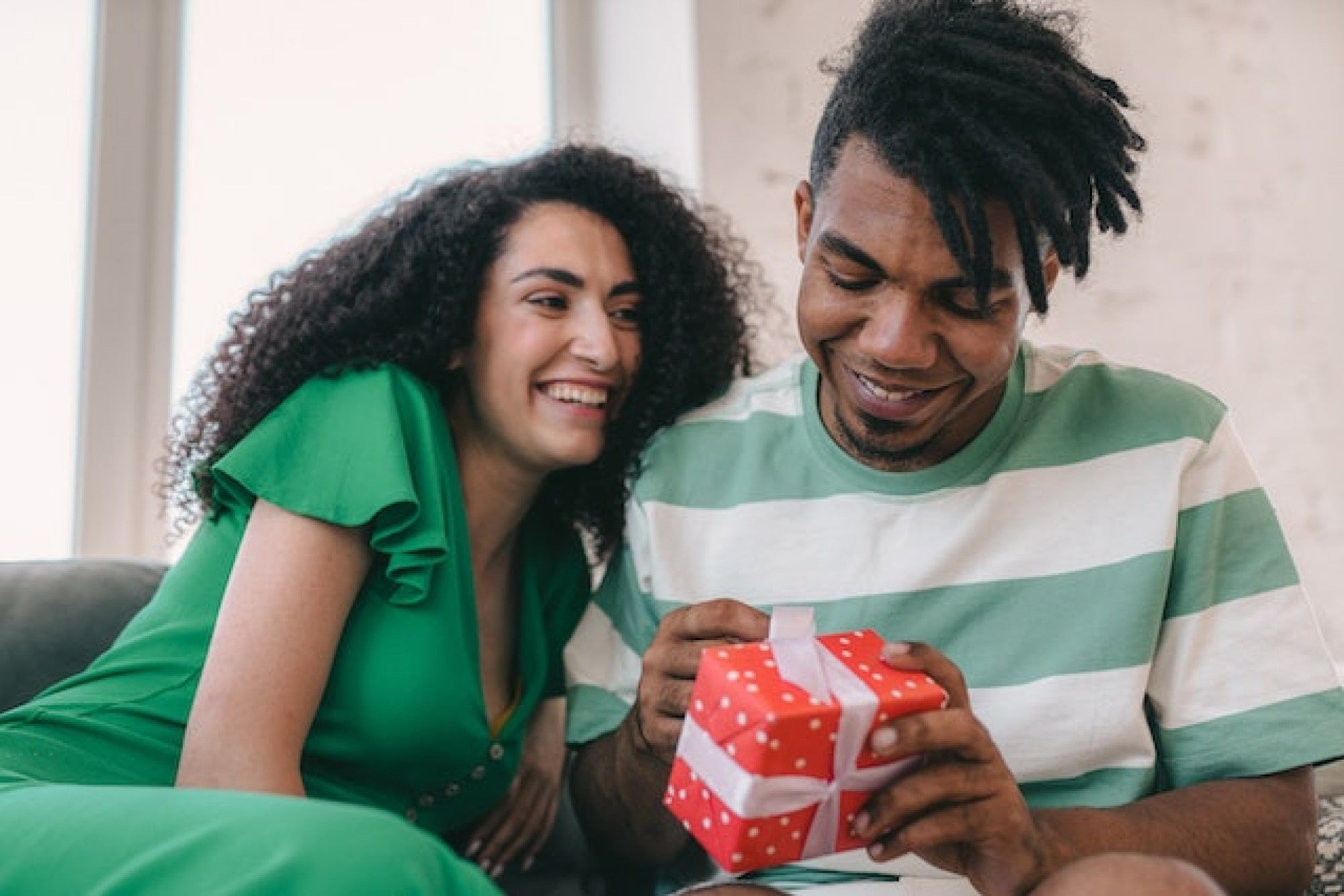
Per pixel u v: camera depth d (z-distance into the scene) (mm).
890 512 1003
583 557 1239
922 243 839
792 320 1571
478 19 1730
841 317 894
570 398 1066
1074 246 913
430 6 1713
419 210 1089
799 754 676
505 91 1732
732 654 731
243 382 1063
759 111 1585
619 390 1120
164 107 1561
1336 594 1867
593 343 1047
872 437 967
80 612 1169
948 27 901
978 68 877
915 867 945
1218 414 1016
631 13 1653
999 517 987
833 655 755
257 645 896
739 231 1561
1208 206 1848
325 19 1668
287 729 891
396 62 1693
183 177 1582
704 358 1185
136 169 1534
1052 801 963
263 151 1623
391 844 571
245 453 954
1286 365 1880
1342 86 1975
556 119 1695
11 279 1504
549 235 1063
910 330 856
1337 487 1896
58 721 925
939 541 988
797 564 1018
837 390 963
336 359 1045
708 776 712
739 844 693
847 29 1631
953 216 824
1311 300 1910
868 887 907
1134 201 932
